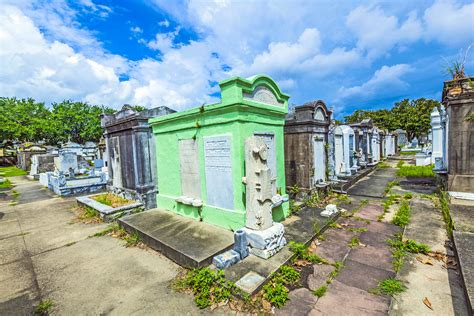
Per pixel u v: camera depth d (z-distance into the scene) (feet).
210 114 15.79
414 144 109.70
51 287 11.27
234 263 11.69
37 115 147.84
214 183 16.25
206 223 16.89
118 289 10.90
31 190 41.06
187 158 18.49
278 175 18.03
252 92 15.06
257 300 9.36
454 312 8.42
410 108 111.04
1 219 23.65
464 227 13.94
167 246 13.64
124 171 27.20
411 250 12.98
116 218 21.57
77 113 148.87
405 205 20.89
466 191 20.08
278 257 12.18
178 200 18.52
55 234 18.67
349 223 17.72
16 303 10.19
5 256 14.88
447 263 11.51
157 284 11.17
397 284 10.01
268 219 13.12
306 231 15.42
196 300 9.63
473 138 19.75
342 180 30.83
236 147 14.35
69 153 55.06
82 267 13.12
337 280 10.70
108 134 29.91
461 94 20.10
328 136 27.71
